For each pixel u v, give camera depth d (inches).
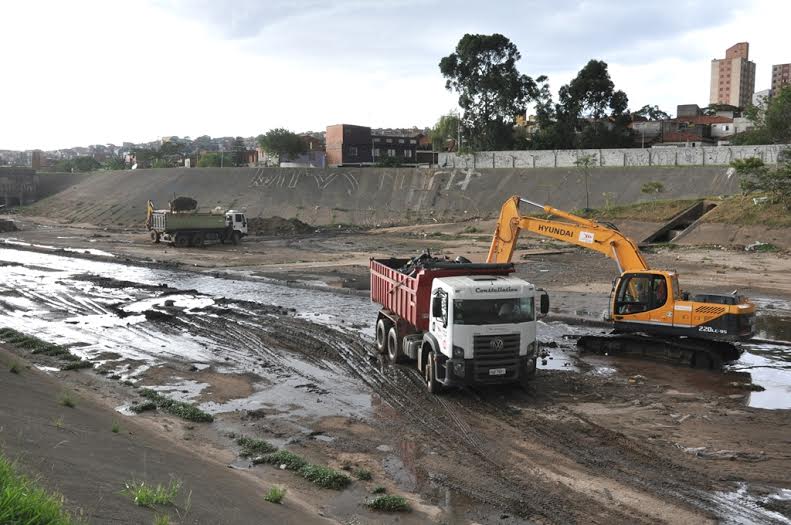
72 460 283.6
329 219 3147.1
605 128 3722.9
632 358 724.0
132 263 1651.1
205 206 3412.9
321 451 438.3
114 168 6318.9
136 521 223.6
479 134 4001.0
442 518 337.1
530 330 559.5
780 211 1899.6
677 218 2174.0
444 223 2866.6
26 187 4104.3
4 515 180.7
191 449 422.6
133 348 743.1
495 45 3767.2
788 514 349.4
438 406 544.1
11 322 877.2
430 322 591.5
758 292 1195.3
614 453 439.5
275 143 4534.9
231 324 884.6
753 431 484.4
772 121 3102.9
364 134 4781.0
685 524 336.2
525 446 452.1
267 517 282.5
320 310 1023.0
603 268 1521.9
